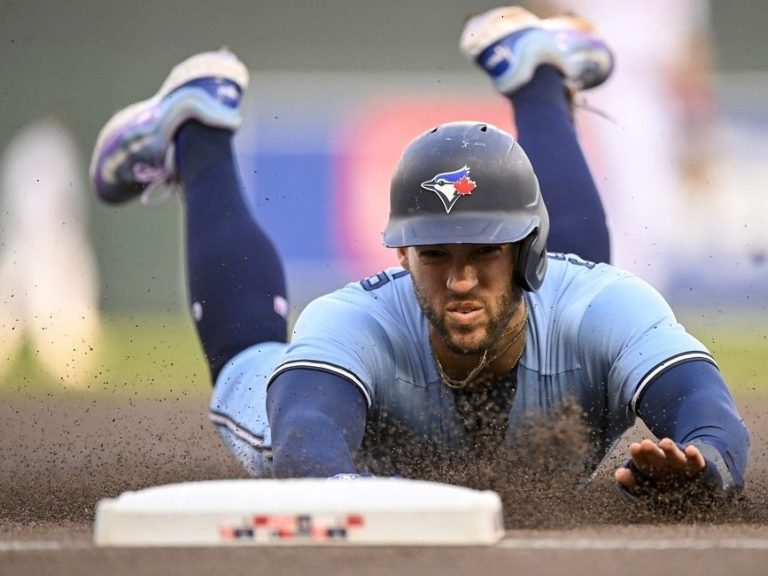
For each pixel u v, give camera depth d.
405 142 58.31
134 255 59.31
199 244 24.30
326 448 14.45
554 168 23.28
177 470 25.06
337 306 16.72
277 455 14.55
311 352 15.87
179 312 59.62
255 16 61.91
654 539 12.88
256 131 58.34
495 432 16.48
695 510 14.62
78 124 60.28
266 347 22.88
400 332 16.48
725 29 61.28
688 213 56.47
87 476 23.55
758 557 11.77
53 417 38.53
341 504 11.59
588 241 22.45
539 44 25.08
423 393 16.44
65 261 57.44
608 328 16.39
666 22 55.84
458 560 11.23
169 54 61.72
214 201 24.86
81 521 16.81
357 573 10.73
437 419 16.52
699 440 14.67
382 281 17.23
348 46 62.28
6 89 59.91
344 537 11.57
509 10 25.88
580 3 53.88
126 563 11.23
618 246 56.19
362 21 62.31
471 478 15.96
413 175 15.55
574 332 16.56
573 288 17.08
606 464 20.11
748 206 56.75
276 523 11.59
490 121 58.88
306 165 58.00
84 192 59.22
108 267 59.22
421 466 16.67
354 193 57.84
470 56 25.62
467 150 15.56
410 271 15.78
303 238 57.59
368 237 57.66
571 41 26.52
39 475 23.62
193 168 25.39
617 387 16.23
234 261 23.78
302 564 11.05
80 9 60.47
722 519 14.85
